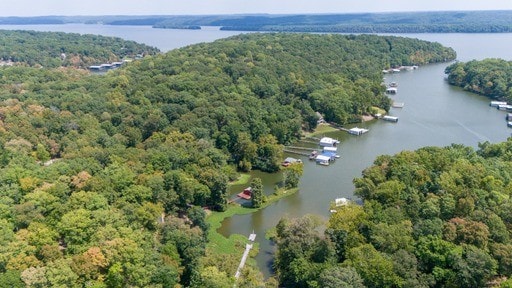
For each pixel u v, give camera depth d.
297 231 119.44
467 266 102.19
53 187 127.19
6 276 90.06
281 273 115.62
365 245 109.38
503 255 105.25
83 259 97.31
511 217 119.25
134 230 113.69
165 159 156.88
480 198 126.88
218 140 197.50
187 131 193.00
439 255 106.25
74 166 144.25
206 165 165.75
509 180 141.00
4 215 113.44
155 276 100.25
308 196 167.00
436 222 116.25
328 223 128.50
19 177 134.00
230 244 134.25
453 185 133.38
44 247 101.50
